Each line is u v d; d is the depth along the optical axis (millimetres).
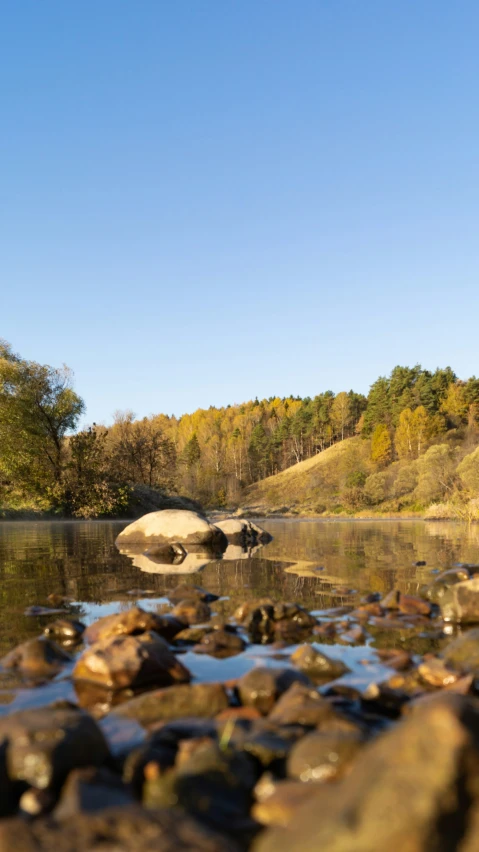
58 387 30562
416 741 1467
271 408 147250
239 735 2164
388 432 86312
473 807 1365
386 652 3645
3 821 1474
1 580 6629
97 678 3102
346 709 2646
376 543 12703
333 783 1746
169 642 3977
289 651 3730
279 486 93250
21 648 3555
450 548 11008
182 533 12016
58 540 13180
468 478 33094
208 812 1707
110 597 5477
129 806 1581
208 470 97812
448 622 4547
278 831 1470
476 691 2816
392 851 1272
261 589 5945
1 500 28500
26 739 1947
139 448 41250
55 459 29875
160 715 2590
